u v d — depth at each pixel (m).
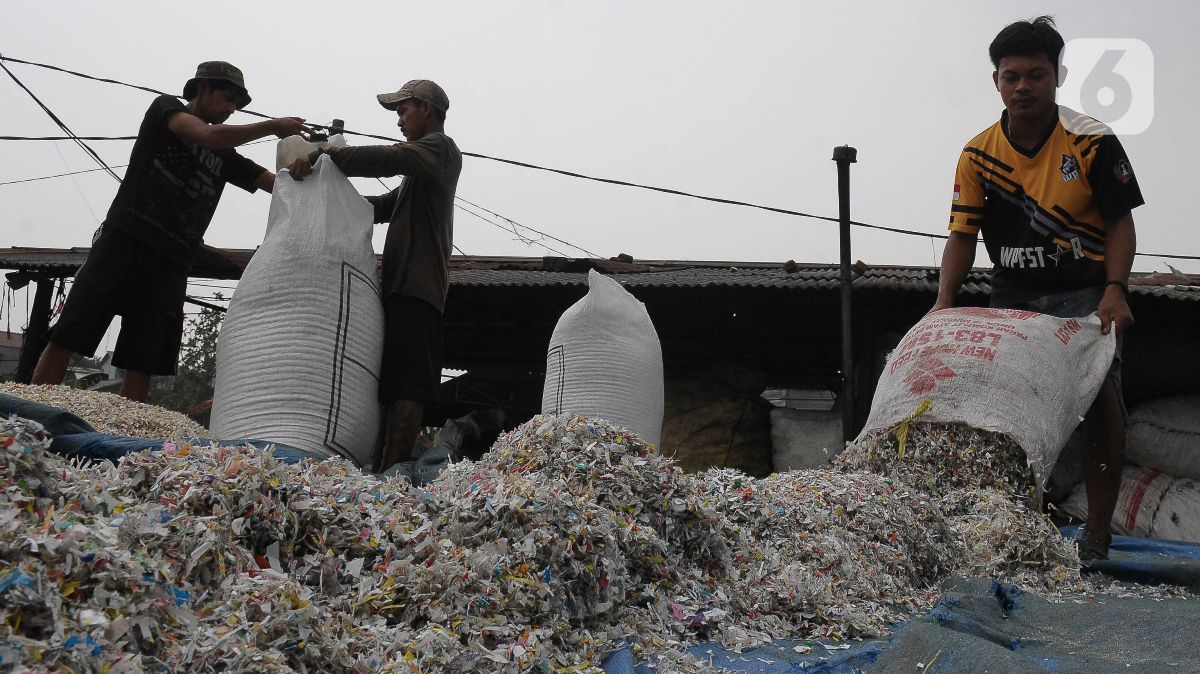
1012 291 4.34
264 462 2.17
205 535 1.87
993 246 4.37
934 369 4.02
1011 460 3.82
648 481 2.71
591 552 2.28
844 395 6.87
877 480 3.57
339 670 1.68
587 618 2.24
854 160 6.95
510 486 2.35
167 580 1.65
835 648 2.31
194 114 4.50
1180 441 6.22
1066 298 4.16
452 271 8.72
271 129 4.20
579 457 2.73
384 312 4.23
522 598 2.07
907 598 2.88
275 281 3.83
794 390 8.63
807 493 3.35
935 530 3.46
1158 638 2.33
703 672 2.05
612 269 8.79
